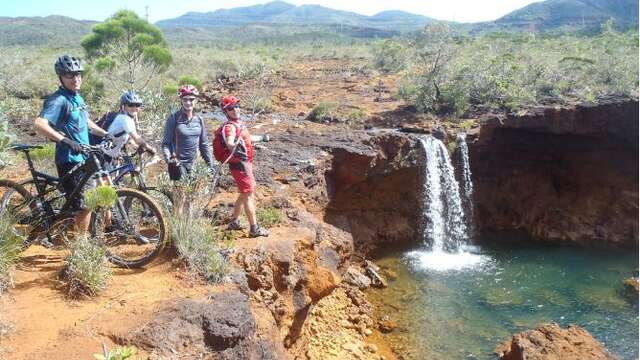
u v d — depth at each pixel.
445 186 15.74
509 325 10.91
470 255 15.34
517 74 19.97
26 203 6.16
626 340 10.45
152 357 4.40
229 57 30.44
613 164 18.02
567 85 19.38
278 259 6.61
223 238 6.78
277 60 34.75
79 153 5.86
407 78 21.52
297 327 7.25
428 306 11.69
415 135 15.59
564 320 11.23
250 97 20.22
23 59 19.77
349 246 9.42
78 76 5.61
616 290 12.88
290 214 8.54
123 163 6.86
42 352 4.24
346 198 15.24
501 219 18.05
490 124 16.70
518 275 13.75
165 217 6.34
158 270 5.77
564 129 16.80
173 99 15.46
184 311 4.90
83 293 5.13
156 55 21.78
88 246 5.38
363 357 9.27
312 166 12.10
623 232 17.38
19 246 5.57
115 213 6.06
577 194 18.33
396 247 15.66
